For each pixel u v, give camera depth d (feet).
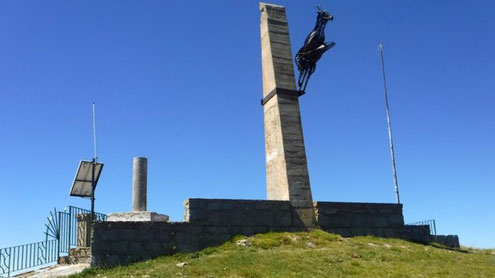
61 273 49.03
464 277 47.21
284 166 61.52
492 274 49.62
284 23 69.31
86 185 64.34
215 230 54.19
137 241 50.57
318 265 47.34
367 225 61.77
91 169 64.75
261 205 57.47
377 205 63.05
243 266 46.03
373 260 50.70
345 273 45.65
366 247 54.80
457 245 71.10
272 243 53.67
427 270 48.44
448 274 47.70
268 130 66.49
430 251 57.21
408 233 64.23
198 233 53.26
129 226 50.65
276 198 62.90
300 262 47.65
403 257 52.54
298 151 62.75
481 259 57.06
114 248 49.57
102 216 66.80
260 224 56.80
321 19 68.49
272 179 64.34
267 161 66.08
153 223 51.67
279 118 63.57
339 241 56.65
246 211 56.39
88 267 48.62
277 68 66.08
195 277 43.55
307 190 61.00
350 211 61.41
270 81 66.54
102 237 49.49
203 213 54.13
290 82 66.08
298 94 65.67
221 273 44.45
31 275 49.70
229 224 55.06
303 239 55.72
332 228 59.98
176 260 50.03
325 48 66.90
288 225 58.29
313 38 67.05
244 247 52.47
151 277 43.68
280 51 67.26
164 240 51.67
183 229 52.75
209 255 50.65
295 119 64.34
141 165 72.54
